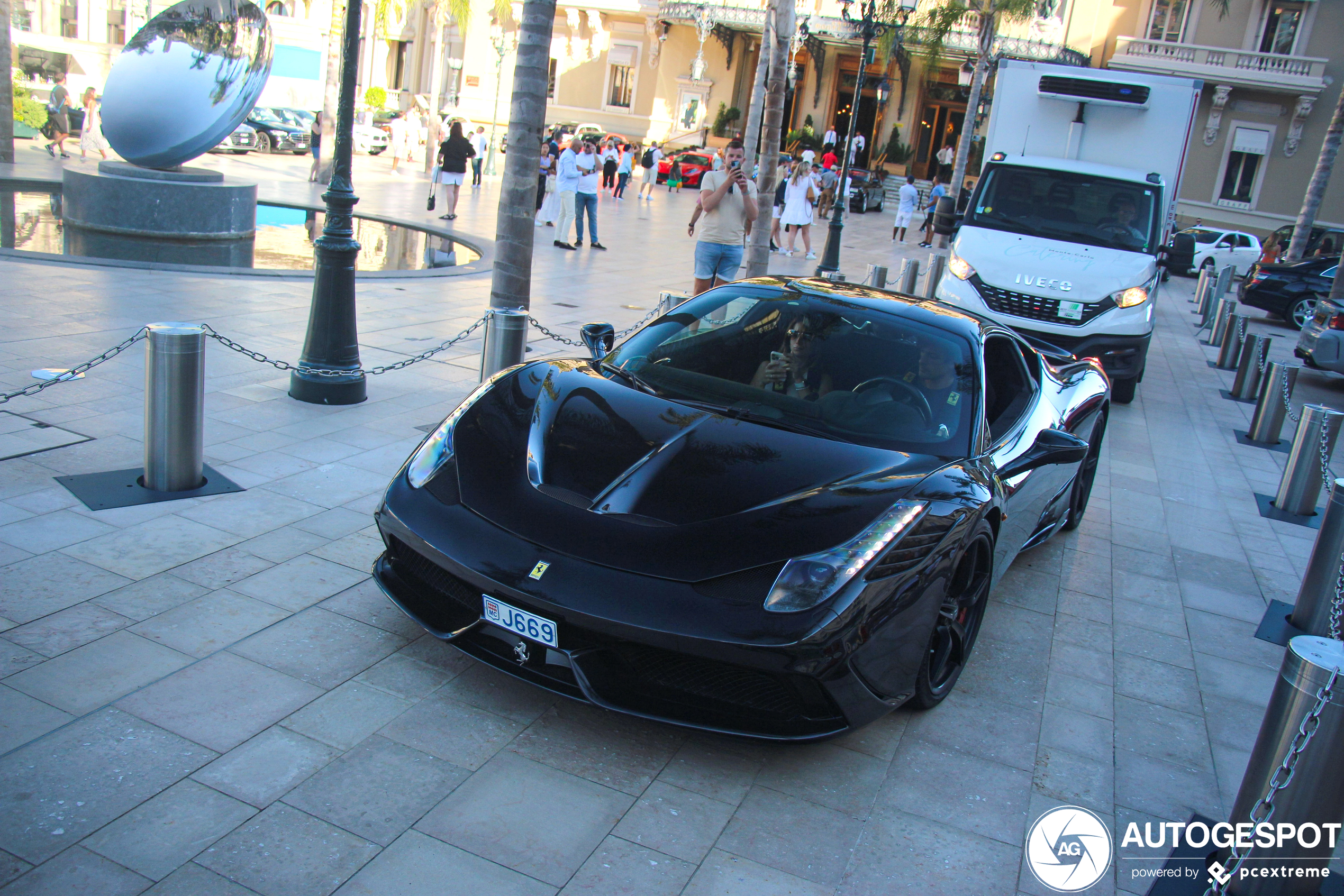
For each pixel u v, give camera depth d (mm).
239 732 2830
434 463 3336
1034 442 4145
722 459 3248
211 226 12445
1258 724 3674
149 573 3676
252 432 5379
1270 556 5617
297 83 37969
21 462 4555
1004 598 4566
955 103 39344
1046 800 3035
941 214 10109
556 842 2562
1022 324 8992
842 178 14320
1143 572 5141
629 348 4184
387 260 12875
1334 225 32531
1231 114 33094
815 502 3053
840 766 3068
